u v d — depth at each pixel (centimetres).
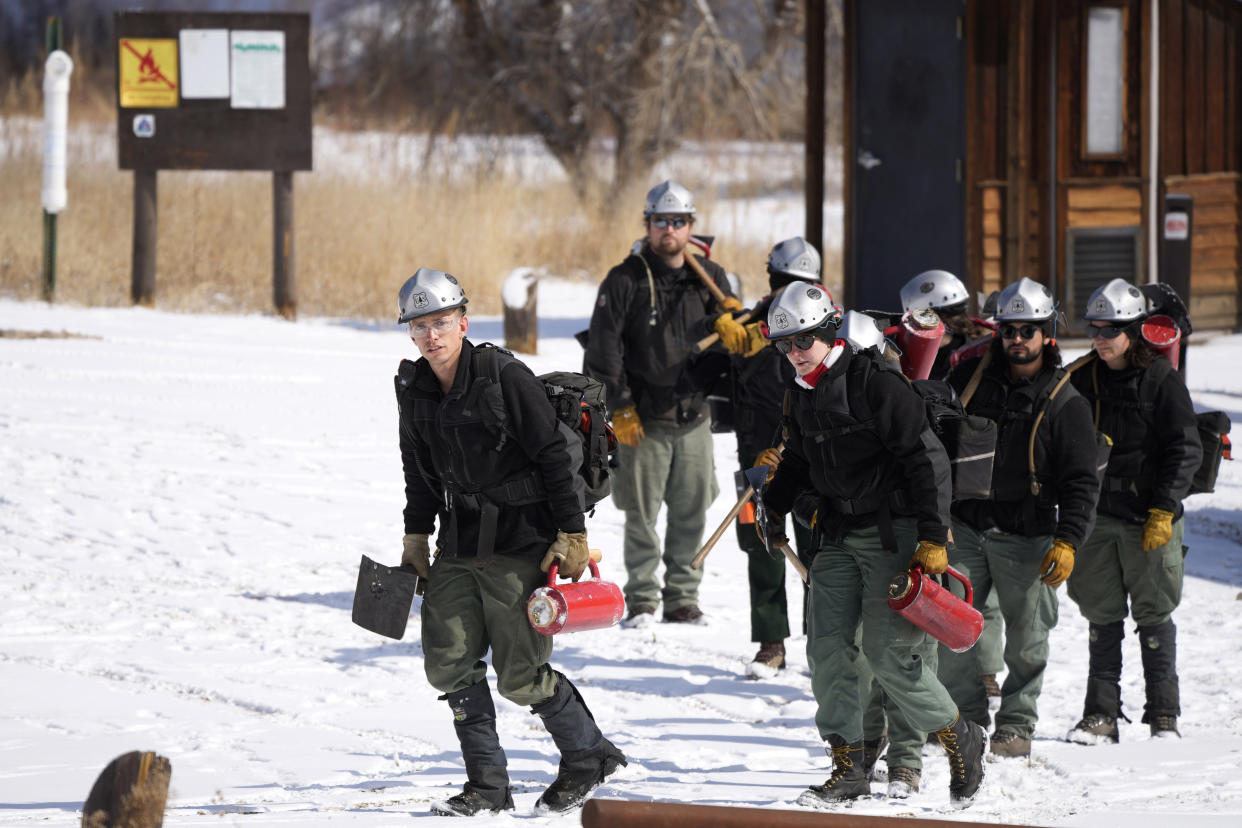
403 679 2672
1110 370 2417
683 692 2688
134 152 6919
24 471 4053
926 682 1981
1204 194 6712
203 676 2639
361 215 8056
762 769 2227
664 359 3078
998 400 2259
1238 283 6844
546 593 1823
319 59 12794
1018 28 5994
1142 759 2270
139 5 16150
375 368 5694
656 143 11088
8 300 6850
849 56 6238
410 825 1780
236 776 2056
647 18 10906
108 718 2355
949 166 6147
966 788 1992
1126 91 6256
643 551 3166
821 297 1972
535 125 11394
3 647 2780
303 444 4500
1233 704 2647
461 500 1864
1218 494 4212
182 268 7450
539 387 1855
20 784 1950
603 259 9075
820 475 2008
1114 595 2441
